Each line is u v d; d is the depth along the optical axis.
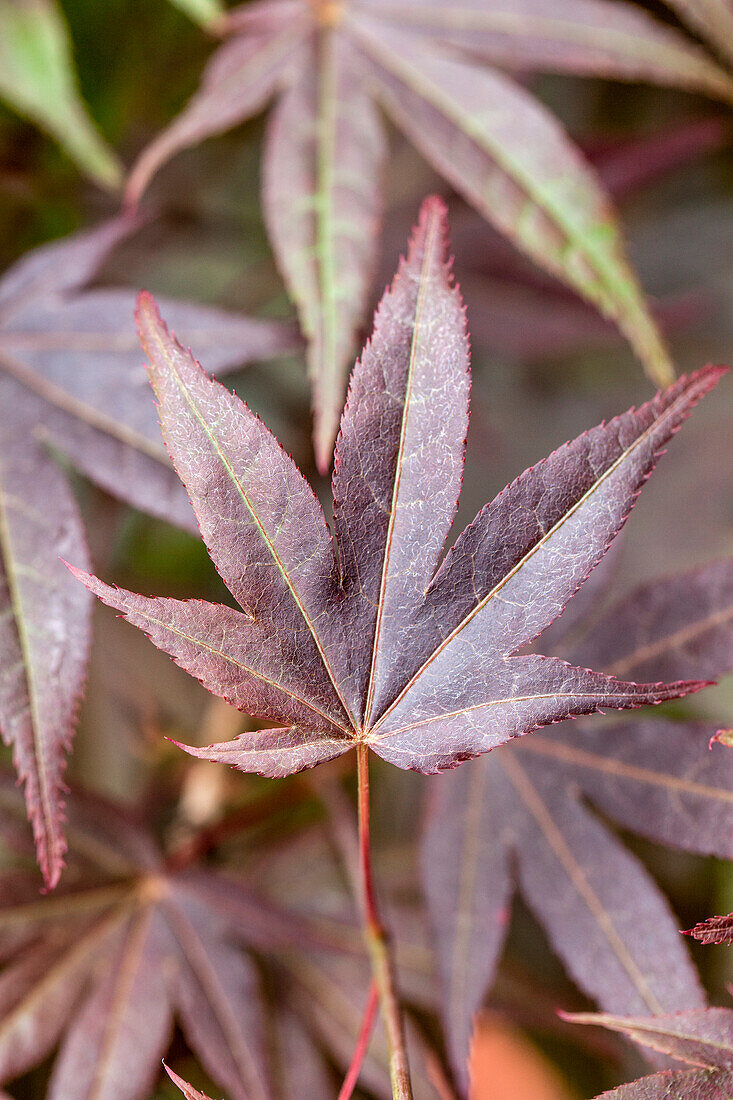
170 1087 0.39
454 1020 0.35
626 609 0.35
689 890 0.43
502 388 0.55
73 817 0.38
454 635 0.31
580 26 0.37
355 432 0.31
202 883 0.38
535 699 0.31
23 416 0.36
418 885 0.39
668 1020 0.31
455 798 0.36
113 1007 0.36
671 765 0.34
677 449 0.54
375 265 0.36
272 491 0.31
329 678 0.31
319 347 0.35
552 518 0.31
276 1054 0.37
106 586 0.30
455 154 0.37
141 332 0.30
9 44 0.38
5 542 0.35
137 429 0.36
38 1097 0.38
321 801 0.43
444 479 0.31
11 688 0.34
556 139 0.36
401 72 0.37
